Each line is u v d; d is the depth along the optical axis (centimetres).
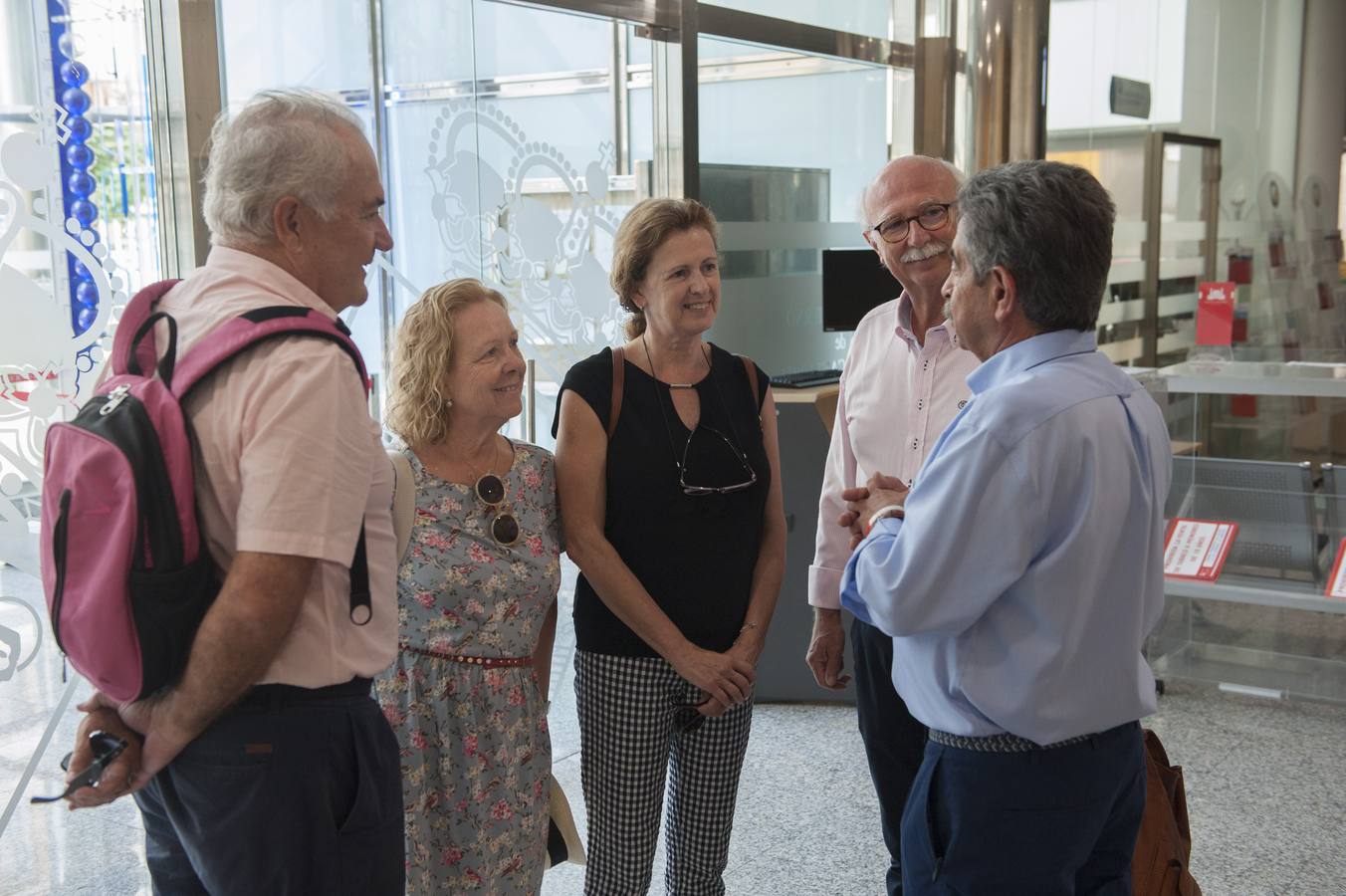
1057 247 154
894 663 180
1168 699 432
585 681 225
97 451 135
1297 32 853
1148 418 162
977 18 556
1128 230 736
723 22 445
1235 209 842
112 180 255
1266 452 778
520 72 359
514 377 201
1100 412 153
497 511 203
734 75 464
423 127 327
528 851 208
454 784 201
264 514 136
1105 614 156
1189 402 473
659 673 221
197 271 153
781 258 499
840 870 308
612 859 225
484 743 202
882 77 558
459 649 199
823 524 258
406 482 198
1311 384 427
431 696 199
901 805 238
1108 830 168
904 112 577
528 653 209
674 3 416
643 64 410
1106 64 709
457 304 201
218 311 145
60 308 246
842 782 364
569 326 386
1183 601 459
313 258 151
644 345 228
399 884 162
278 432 138
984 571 152
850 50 525
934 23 577
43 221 243
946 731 164
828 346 532
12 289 238
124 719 147
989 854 161
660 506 218
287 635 141
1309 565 417
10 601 242
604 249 400
